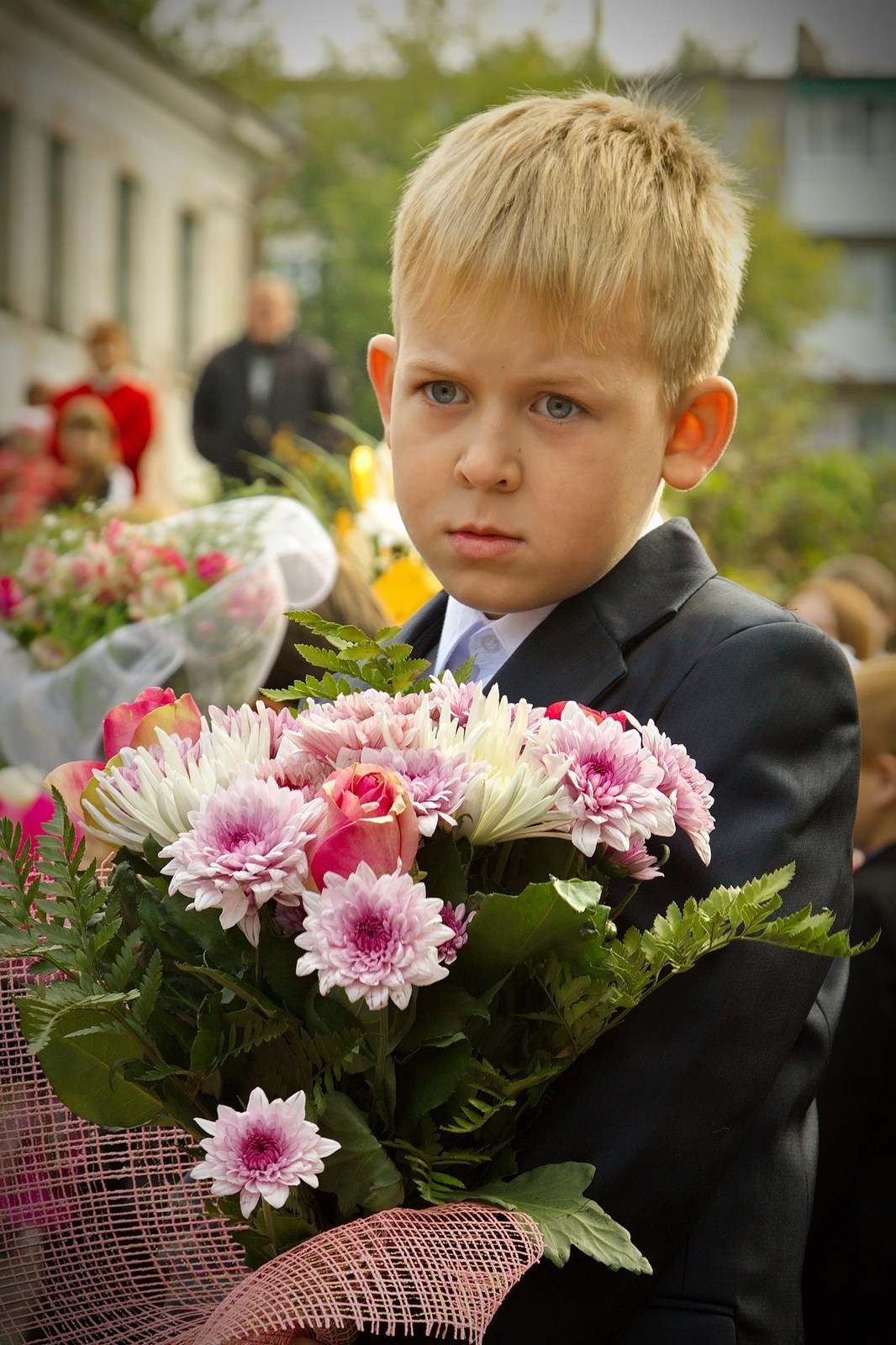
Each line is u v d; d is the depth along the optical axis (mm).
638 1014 1113
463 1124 1001
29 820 2092
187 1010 1051
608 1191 1078
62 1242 1140
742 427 14008
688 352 1266
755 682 1221
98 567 2148
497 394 1191
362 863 947
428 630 1521
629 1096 1096
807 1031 1276
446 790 992
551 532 1200
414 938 929
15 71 12672
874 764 2451
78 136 13398
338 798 979
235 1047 1001
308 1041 1011
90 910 1040
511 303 1176
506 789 998
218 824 975
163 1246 1138
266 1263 1021
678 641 1272
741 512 11602
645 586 1309
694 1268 1159
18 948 1032
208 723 1153
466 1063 1010
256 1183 926
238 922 991
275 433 8609
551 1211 1006
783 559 12062
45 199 13117
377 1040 1005
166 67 14031
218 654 2146
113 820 1071
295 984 1017
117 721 1176
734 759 1194
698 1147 1092
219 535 2195
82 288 13555
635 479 1225
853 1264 1995
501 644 1365
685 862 1162
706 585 1334
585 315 1177
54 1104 1163
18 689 2152
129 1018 1025
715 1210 1182
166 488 8906
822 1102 2012
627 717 1082
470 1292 949
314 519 2289
